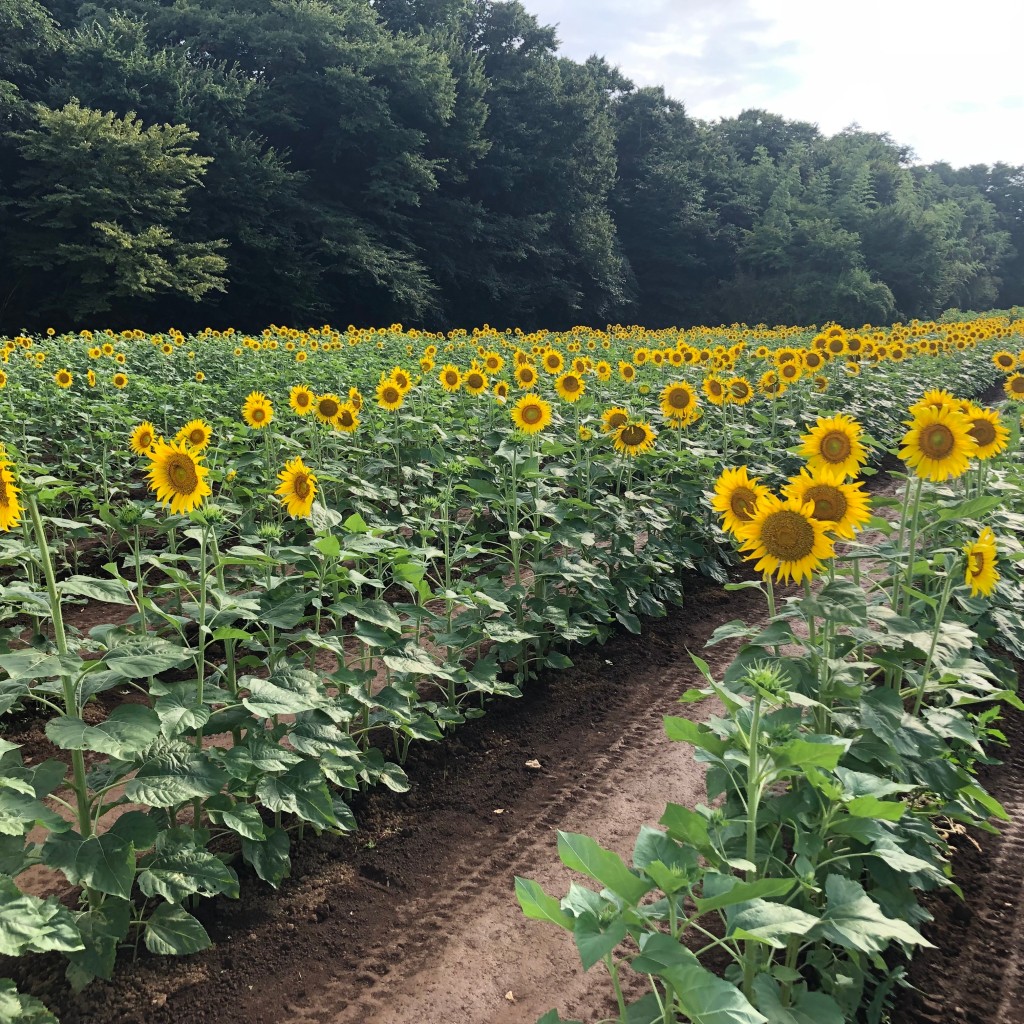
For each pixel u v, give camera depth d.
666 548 6.93
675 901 2.09
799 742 2.31
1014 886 3.51
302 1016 2.98
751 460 9.02
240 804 3.33
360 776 4.28
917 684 3.44
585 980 3.16
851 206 70.94
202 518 3.65
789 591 7.45
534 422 6.34
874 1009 2.73
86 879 2.61
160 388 10.27
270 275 41.69
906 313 69.12
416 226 49.06
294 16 46.03
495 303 53.28
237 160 40.38
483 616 5.02
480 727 5.05
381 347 18.86
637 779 4.58
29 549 3.79
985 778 4.40
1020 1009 2.85
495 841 4.04
